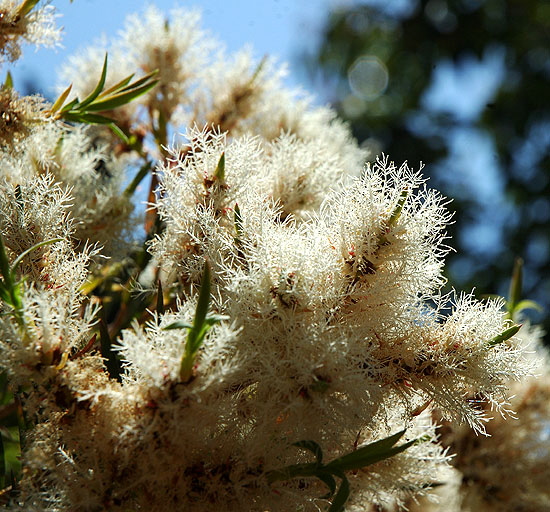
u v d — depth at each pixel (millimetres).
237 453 192
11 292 183
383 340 200
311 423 191
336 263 196
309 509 203
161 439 181
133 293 243
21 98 220
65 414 188
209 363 182
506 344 217
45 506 193
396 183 200
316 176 229
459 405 202
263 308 191
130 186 251
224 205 211
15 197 204
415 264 197
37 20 222
